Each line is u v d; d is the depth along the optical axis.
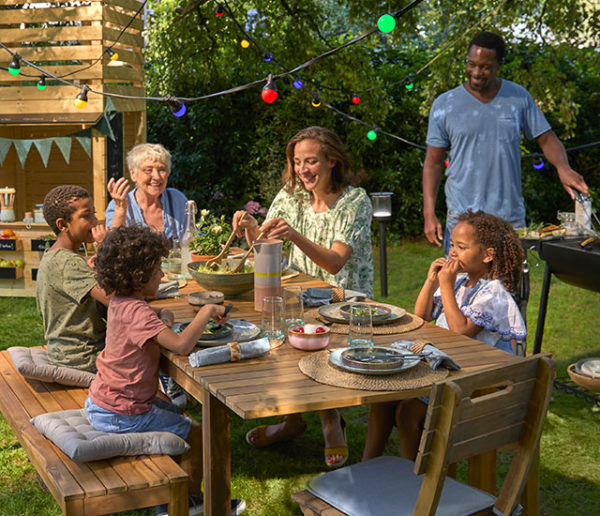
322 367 2.30
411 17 8.20
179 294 3.35
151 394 2.55
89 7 6.37
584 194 4.31
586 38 8.29
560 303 6.64
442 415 1.78
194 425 2.69
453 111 4.38
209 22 8.45
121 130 6.80
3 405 2.87
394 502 2.12
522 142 9.31
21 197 7.62
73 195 3.01
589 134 9.63
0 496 3.12
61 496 2.18
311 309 3.10
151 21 9.05
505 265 3.04
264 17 8.82
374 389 2.10
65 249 2.98
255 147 9.36
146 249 2.46
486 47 4.12
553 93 8.16
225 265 3.41
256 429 3.68
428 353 2.34
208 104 9.13
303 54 8.74
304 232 3.87
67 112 6.44
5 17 6.46
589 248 4.02
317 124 9.41
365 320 2.36
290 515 3.02
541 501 3.16
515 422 2.00
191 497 2.73
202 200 9.31
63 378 2.95
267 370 2.30
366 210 3.73
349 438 3.79
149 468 2.34
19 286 6.88
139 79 7.04
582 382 4.09
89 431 2.50
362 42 8.60
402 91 9.55
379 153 9.54
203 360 2.33
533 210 9.45
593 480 3.34
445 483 2.26
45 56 6.46
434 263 3.17
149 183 4.26
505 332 2.90
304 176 3.67
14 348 3.20
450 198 4.50
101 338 3.06
